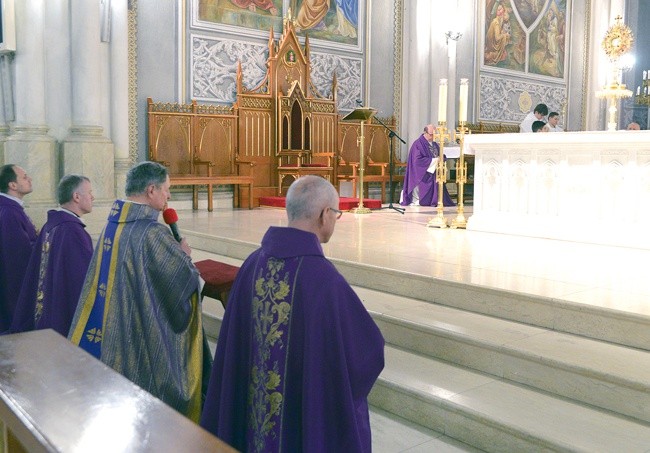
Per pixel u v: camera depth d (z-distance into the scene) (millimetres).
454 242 6961
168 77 10430
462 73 13930
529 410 3367
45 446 1098
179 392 3170
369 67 12734
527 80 15352
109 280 3199
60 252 4066
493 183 7754
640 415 3262
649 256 6066
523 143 7316
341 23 12320
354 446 2199
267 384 2318
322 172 11680
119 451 1075
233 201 11242
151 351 3143
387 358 4191
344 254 6094
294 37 11602
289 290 2316
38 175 8766
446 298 4879
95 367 1514
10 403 1283
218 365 2467
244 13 11180
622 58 8180
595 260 5816
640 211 6527
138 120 10172
